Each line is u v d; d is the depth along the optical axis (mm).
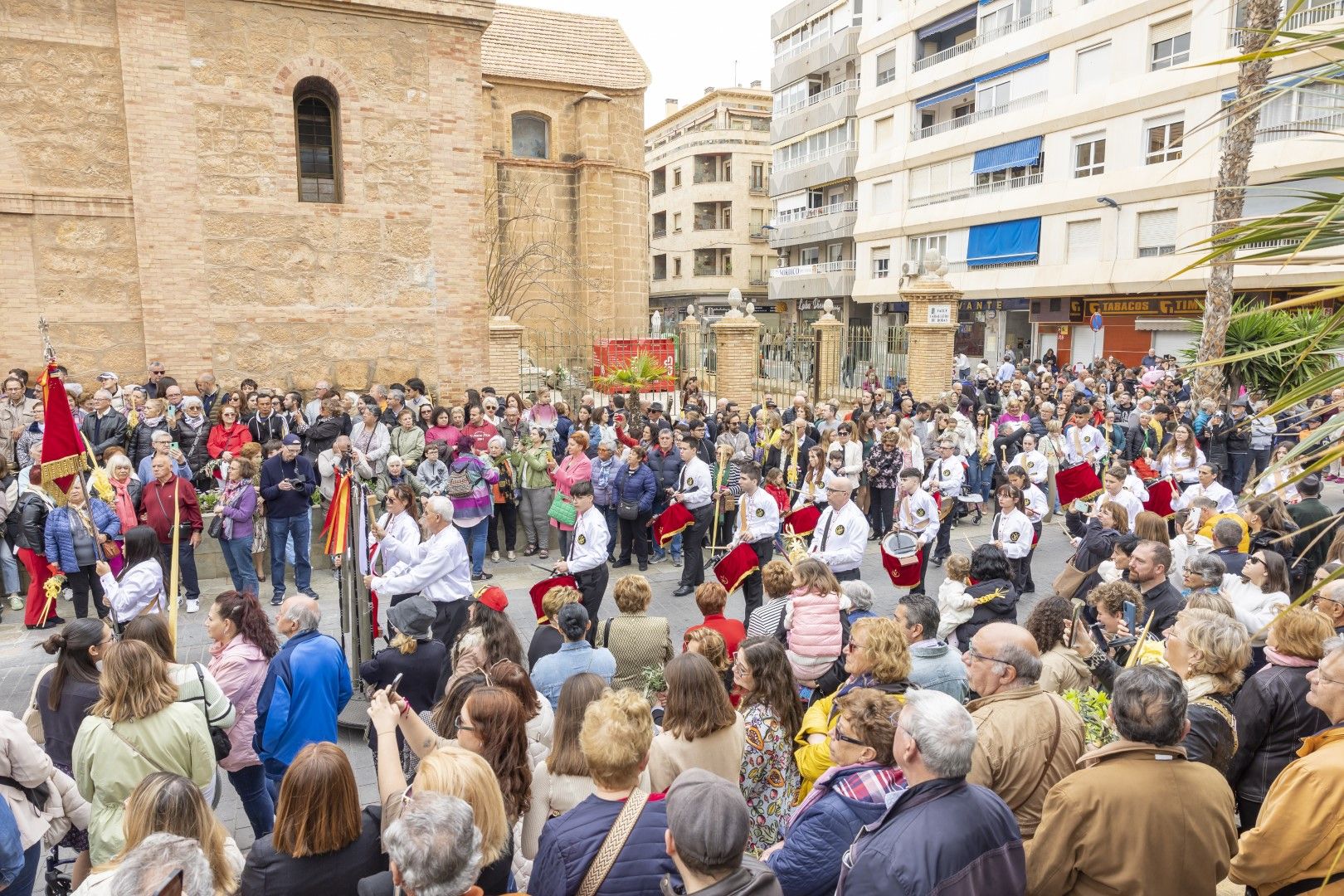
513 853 3930
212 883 2842
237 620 5508
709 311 59719
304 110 16031
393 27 16156
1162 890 3006
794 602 6133
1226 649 4094
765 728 4500
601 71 27328
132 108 14422
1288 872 3174
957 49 37500
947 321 20359
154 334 14922
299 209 15789
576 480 12188
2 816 3957
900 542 8773
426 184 16750
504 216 26297
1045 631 4980
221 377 15484
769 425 16078
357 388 16531
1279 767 4055
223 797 6418
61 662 4969
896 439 13406
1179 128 28047
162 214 14797
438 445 12062
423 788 3314
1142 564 5887
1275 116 24266
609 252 27391
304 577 11227
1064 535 14438
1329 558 6883
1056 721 3771
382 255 16531
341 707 5645
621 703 3416
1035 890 3188
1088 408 14742
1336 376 2361
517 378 18734
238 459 10430
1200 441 14984
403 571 7691
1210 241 2609
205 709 4723
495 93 26016
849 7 45062
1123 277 30094
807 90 49156
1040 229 33438
